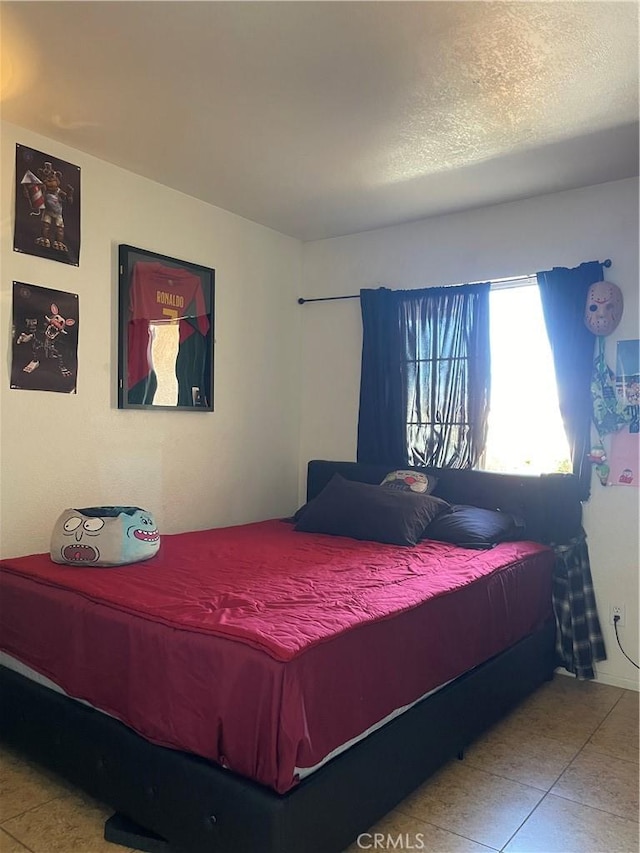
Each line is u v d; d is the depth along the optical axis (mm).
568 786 2273
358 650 1902
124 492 3203
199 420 3604
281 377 4176
